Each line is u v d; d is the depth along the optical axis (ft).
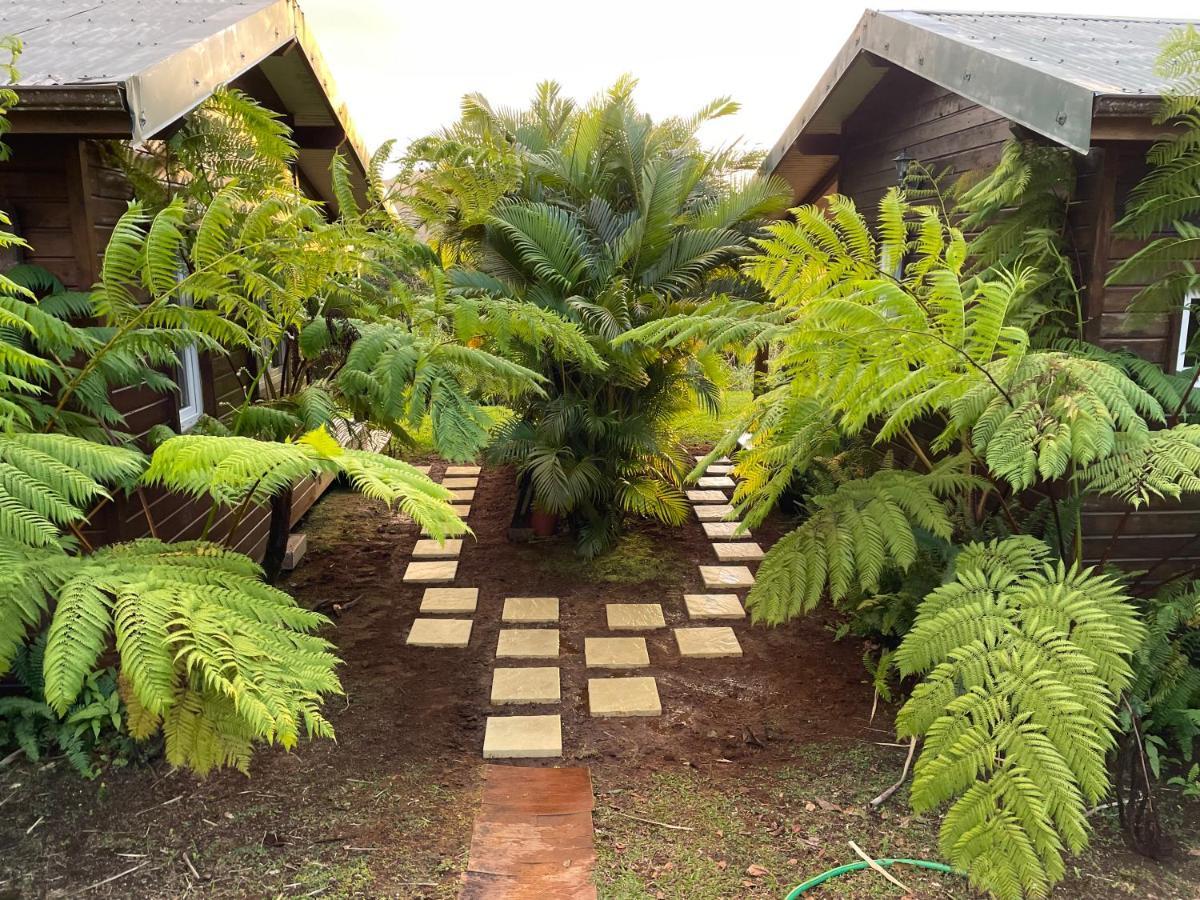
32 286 10.71
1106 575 9.35
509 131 21.04
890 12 16.19
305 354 12.48
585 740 11.27
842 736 11.32
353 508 21.77
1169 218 10.61
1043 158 12.21
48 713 10.28
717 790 10.10
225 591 7.07
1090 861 8.79
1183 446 9.08
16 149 10.75
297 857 8.73
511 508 22.04
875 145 20.13
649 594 16.43
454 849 8.92
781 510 21.63
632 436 17.78
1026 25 15.80
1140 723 9.78
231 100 12.59
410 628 14.70
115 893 8.18
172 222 9.18
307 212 10.57
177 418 13.43
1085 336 12.27
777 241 11.71
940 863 8.70
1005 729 7.62
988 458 8.82
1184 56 10.06
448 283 16.19
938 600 9.10
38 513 6.71
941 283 8.70
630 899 8.18
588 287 17.93
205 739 6.55
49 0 14.97
